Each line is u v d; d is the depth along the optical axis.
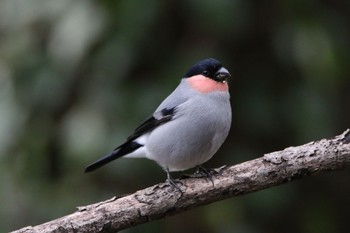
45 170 12.23
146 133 10.28
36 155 12.15
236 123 11.78
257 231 11.70
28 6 12.01
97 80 11.68
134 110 11.35
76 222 8.41
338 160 8.64
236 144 11.78
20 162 12.20
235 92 11.77
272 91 11.81
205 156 10.10
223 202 11.60
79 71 11.73
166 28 11.52
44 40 12.04
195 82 9.98
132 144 10.41
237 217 11.55
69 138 11.49
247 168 8.74
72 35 11.41
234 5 11.09
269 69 11.88
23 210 12.18
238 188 8.73
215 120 9.83
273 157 8.71
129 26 11.32
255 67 11.85
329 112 11.90
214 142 9.95
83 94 11.78
